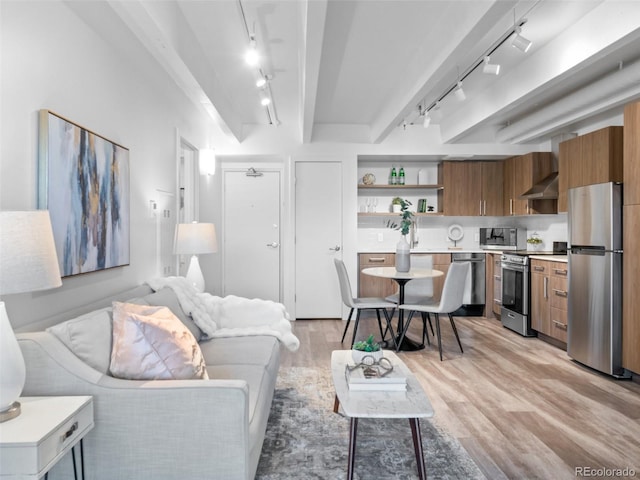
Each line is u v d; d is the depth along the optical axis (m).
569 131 4.91
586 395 2.81
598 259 3.27
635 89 3.33
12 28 1.63
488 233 5.90
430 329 4.79
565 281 3.84
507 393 2.85
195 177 4.50
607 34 2.51
